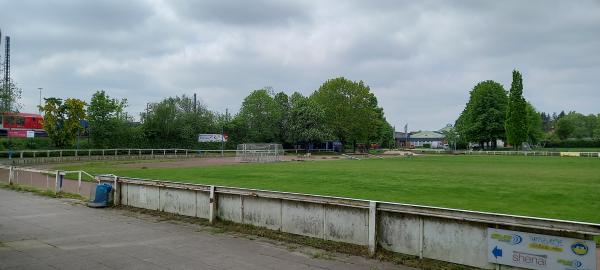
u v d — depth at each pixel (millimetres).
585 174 28344
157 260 7473
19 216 12102
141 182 13102
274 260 7473
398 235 7605
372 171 31297
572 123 151875
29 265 7152
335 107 83438
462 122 100000
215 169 33812
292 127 80875
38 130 55031
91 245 8602
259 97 81250
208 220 10969
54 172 17672
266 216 9734
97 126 53250
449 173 29172
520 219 6188
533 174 28266
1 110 49188
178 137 66438
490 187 19953
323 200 8617
